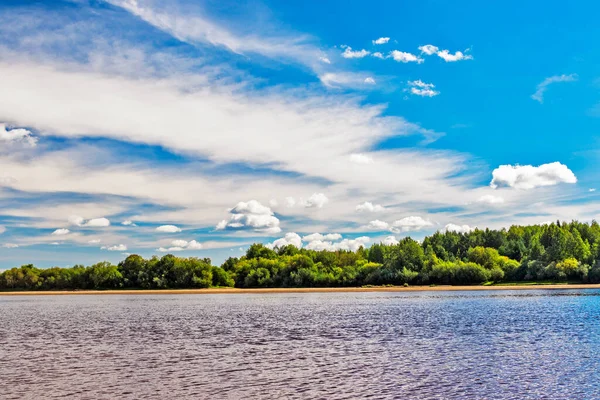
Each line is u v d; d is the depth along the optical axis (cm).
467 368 4756
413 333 7444
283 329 8306
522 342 6347
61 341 7094
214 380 4388
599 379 4256
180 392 3988
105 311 13388
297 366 4969
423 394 3844
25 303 18150
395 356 5462
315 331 7938
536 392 3866
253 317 10769
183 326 9062
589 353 5491
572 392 3859
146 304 16612
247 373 4656
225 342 6794
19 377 4578
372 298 17562
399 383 4194
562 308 11288
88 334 7950
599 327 7731
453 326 8256
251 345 6469
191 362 5259
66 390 4084
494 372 4566
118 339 7256
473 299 15362
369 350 5906
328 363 5103
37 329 8775
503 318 9369
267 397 3816
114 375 4634
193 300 19012
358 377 4431
